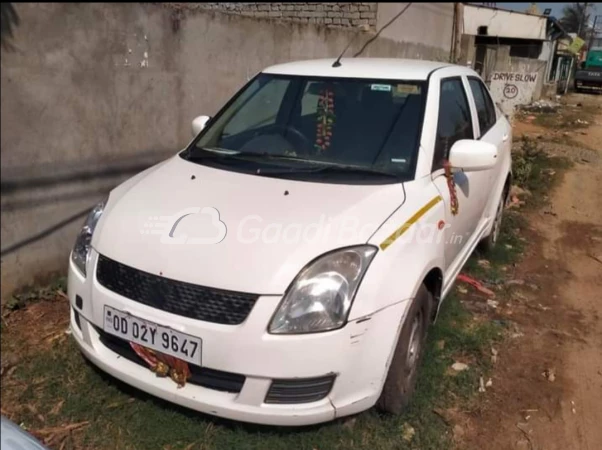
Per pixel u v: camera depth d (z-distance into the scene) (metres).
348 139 3.01
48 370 2.93
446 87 3.37
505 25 12.50
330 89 3.25
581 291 3.72
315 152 3.00
